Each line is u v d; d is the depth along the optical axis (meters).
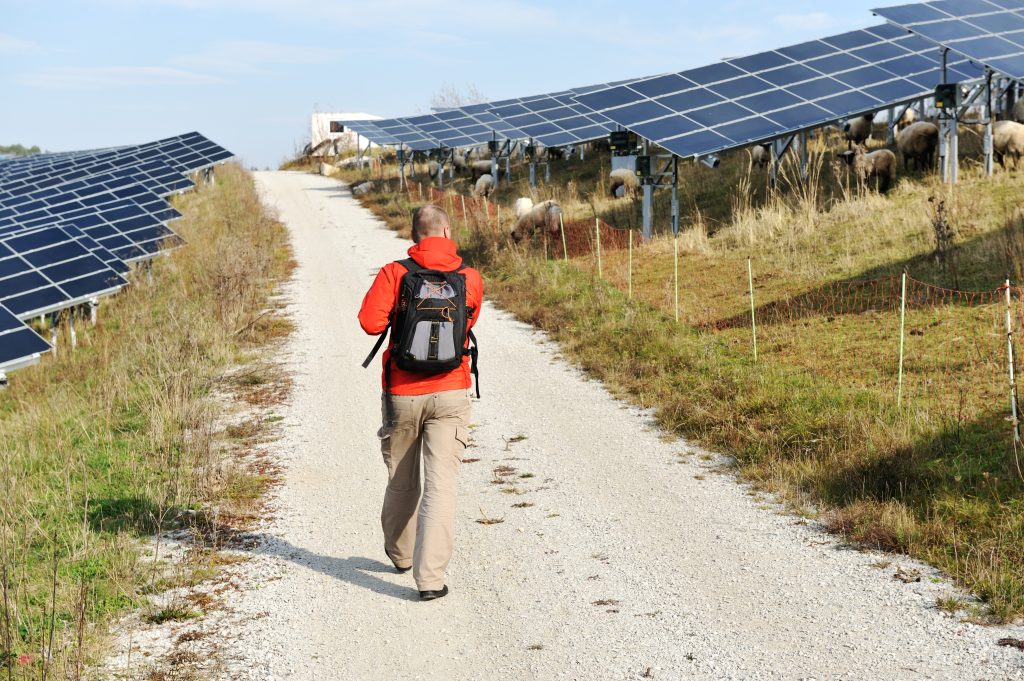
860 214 15.14
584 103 17.91
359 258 20.59
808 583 4.68
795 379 8.31
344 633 4.38
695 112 17.08
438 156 33.81
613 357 10.40
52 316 13.92
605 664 3.95
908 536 5.04
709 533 5.51
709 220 18.47
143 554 5.35
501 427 8.23
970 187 15.24
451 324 4.58
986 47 15.38
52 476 6.87
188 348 11.00
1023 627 3.98
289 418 8.79
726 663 3.89
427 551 4.68
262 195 34.97
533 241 18.16
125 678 3.86
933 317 9.76
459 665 4.03
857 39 20.16
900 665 3.76
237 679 3.90
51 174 41.91
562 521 5.87
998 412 6.72
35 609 4.44
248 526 5.95
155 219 21.70
